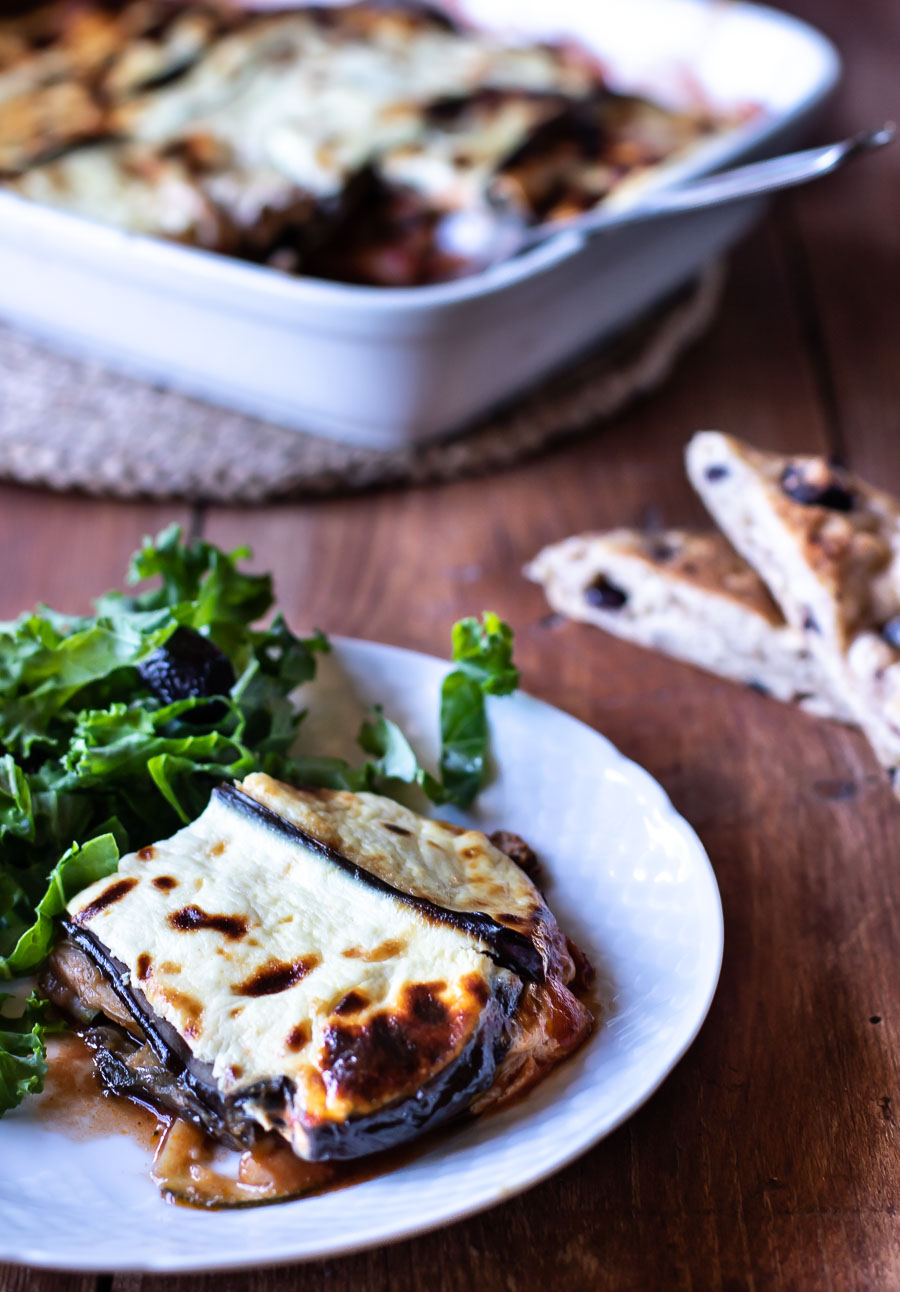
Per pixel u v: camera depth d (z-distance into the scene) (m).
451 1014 0.46
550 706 0.57
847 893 0.56
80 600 0.68
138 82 0.86
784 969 0.53
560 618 0.67
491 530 0.71
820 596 0.60
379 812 0.52
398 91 0.82
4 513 0.72
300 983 0.47
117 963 0.48
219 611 0.59
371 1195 0.45
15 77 0.89
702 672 0.64
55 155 0.79
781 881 0.56
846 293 0.86
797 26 0.88
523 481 0.74
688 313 0.82
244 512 0.72
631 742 0.61
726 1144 0.49
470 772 0.55
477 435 0.75
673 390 0.79
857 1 1.20
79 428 0.74
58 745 0.55
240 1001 0.47
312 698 0.58
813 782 0.59
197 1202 0.46
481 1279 0.46
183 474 0.72
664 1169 0.48
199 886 0.49
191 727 0.55
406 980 0.47
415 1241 0.47
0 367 0.78
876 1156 0.48
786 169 0.69
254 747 0.56
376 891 0.49
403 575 0.69
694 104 0.91
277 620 0.59
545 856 0.54
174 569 0.60
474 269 0.78
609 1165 0.48
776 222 0.93
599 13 0.93
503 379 0.74
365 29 0.92
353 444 0.74
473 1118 0.47
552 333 0.74
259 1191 0.46
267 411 0.75
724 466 0.64
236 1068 0.46
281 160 0.78
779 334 0.82
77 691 0.55
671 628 0.64
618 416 0.77
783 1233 0.47
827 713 0.62
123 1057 0.49
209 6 0.97
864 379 0.79
